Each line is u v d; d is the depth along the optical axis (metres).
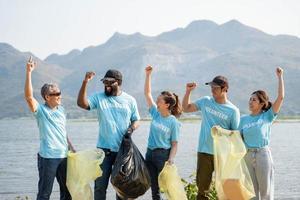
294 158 42.16
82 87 9.05
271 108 9.52
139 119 9.67
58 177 9.20
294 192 21.30
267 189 9.41
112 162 9.29
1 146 74.50
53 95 9.01
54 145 8.94
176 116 9.77
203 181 9.48
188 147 56.38
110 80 9.28
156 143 9.59
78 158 9.11
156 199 9.66
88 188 9.10
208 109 9.47
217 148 9.12
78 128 158.75
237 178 8.98
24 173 34.41
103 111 9.27
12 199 21.98
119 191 9.02
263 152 9.41
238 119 9.40
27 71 8.72
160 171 9.58
